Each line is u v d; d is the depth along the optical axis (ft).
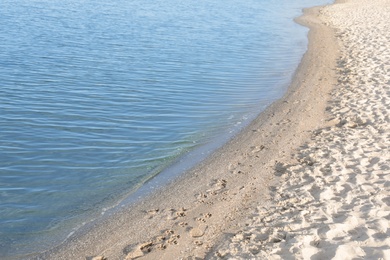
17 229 25.08
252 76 52.19
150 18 83.15
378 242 20.95
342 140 33.58
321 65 55.93
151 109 41.63
